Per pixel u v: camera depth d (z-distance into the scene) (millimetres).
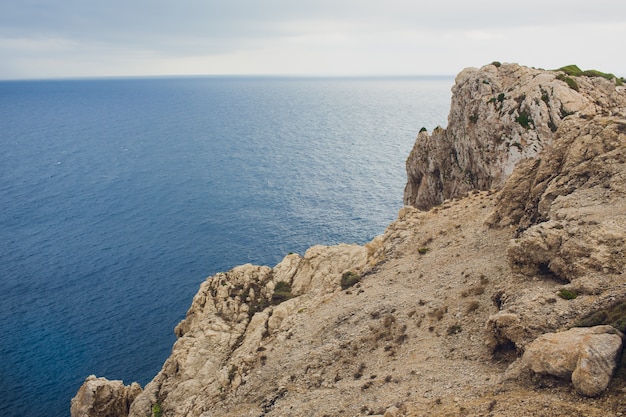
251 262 129375
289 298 59969
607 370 21219
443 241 53375
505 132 66438
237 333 56438
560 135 46656
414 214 62781
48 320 105500
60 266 131875
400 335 38625
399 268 51844
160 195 197250
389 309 43219
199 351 54625
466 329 34938
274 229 152500
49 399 81625
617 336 22438
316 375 39094
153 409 50469
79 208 181125
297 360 42969
